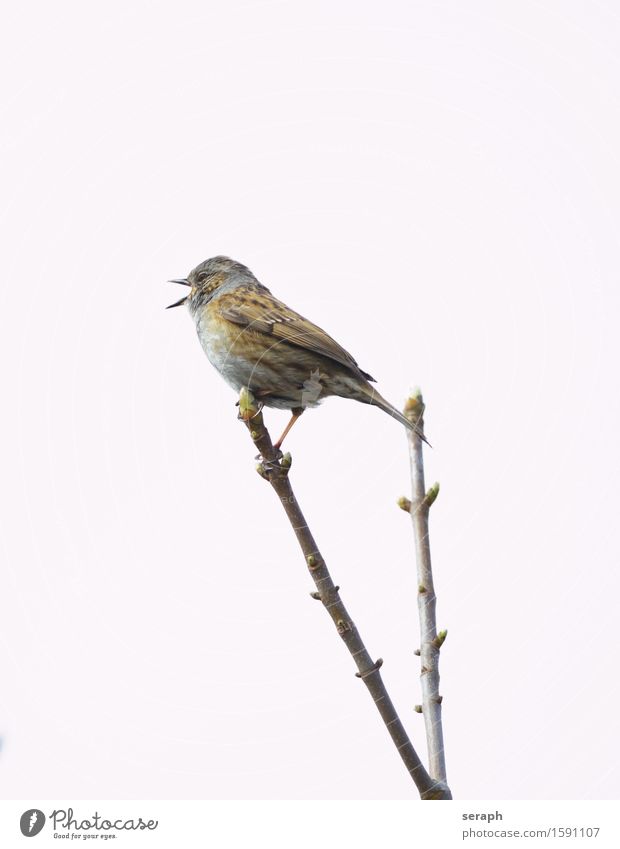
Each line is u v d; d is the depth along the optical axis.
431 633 6.77
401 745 6.25
